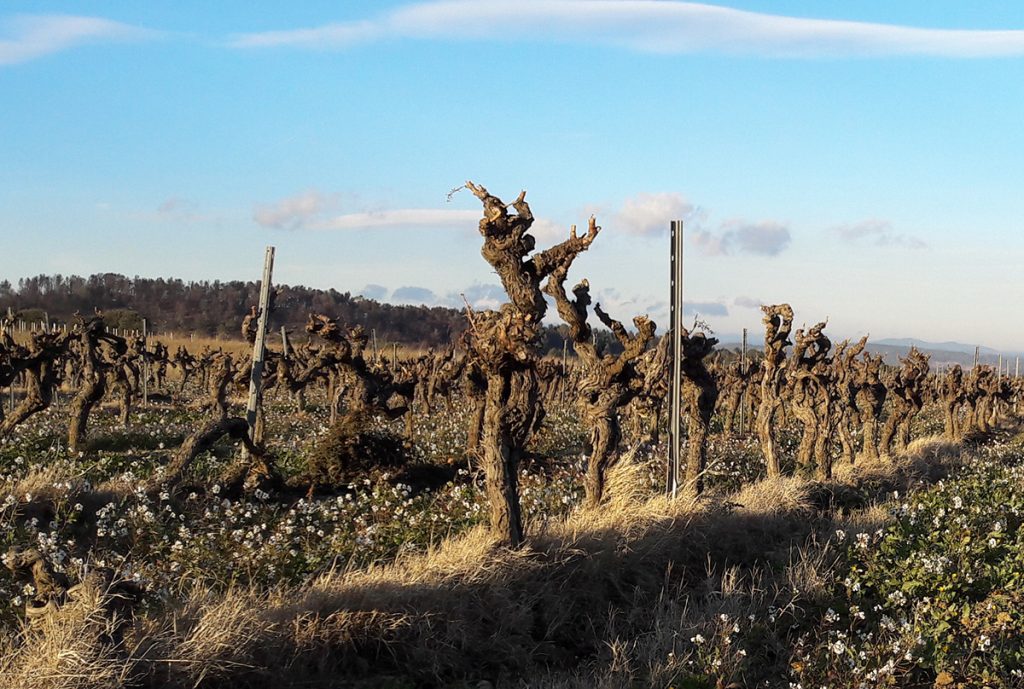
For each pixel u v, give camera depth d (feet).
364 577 25.77
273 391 124.16
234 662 20.63
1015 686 22.65
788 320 52.75
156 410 92.38
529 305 29.09
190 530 32.45
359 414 49.55
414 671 23.13
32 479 36.52
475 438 53.11
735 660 23.76
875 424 67.36
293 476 47.67
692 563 33.35
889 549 33.17
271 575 28.22
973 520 39.19
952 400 91.76
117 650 19.24
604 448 37.83
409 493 45.27
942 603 27.63
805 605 29.19
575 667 25.12
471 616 25.48
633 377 39.27
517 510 29.50
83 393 58.44
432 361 93.97
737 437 81.71
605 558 30.55
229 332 240.73
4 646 20.26
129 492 37.37
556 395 103.76
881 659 23.75
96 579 20.34
